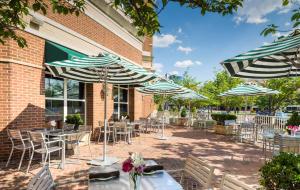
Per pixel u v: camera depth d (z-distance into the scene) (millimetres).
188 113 22109
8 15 3754
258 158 8211
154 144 10594
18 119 7555
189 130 16594
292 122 9898
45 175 2863
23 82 7730
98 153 8492
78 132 7285
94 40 11625
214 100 24125
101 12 12070
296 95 23766
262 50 3375
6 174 6004
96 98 11578
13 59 7367
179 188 3031
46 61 8508
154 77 7324
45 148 6336
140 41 17234
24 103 7770
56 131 7301
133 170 2775
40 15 8328
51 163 7086
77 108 10883
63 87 10008
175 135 13727
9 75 7289
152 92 13617
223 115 14625
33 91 8094
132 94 16141
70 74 8047
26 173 6051
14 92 7430
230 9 3340
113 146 9945
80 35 10523
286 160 3809
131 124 11539
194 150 9453
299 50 3502
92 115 11352
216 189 5098
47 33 8680
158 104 27828
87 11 10992
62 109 9945
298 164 3666
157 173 3551
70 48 9945
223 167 7109
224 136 13562
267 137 7742
